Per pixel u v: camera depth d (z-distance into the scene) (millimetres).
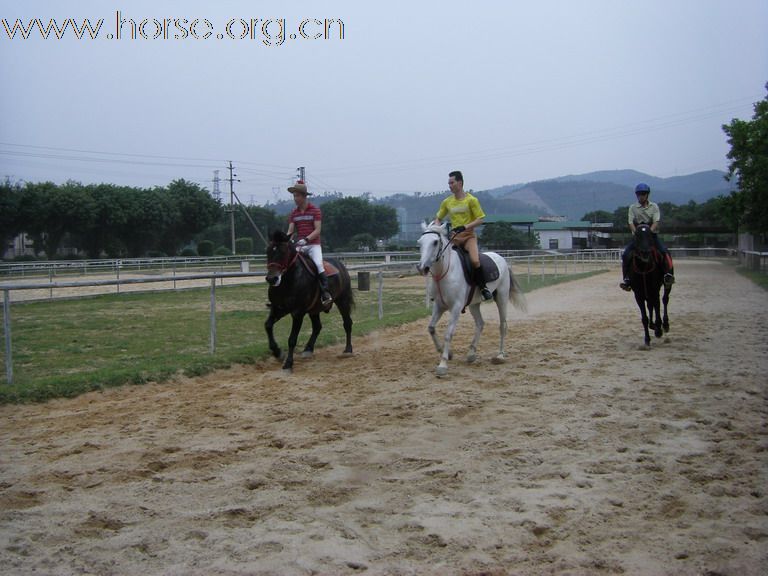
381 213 78062
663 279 10086
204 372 8391
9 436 5828
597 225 77625
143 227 57281
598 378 7684
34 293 23328
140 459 5133
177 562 3459
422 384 7660
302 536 3705
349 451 5203
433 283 8469
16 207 47344
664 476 4559
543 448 5207
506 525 3811
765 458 4855
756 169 27875
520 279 26344
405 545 3604
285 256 8562
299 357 9695
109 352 10383
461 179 8789
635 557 3430
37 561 3482
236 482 4570
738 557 3396
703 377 7625
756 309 15000
